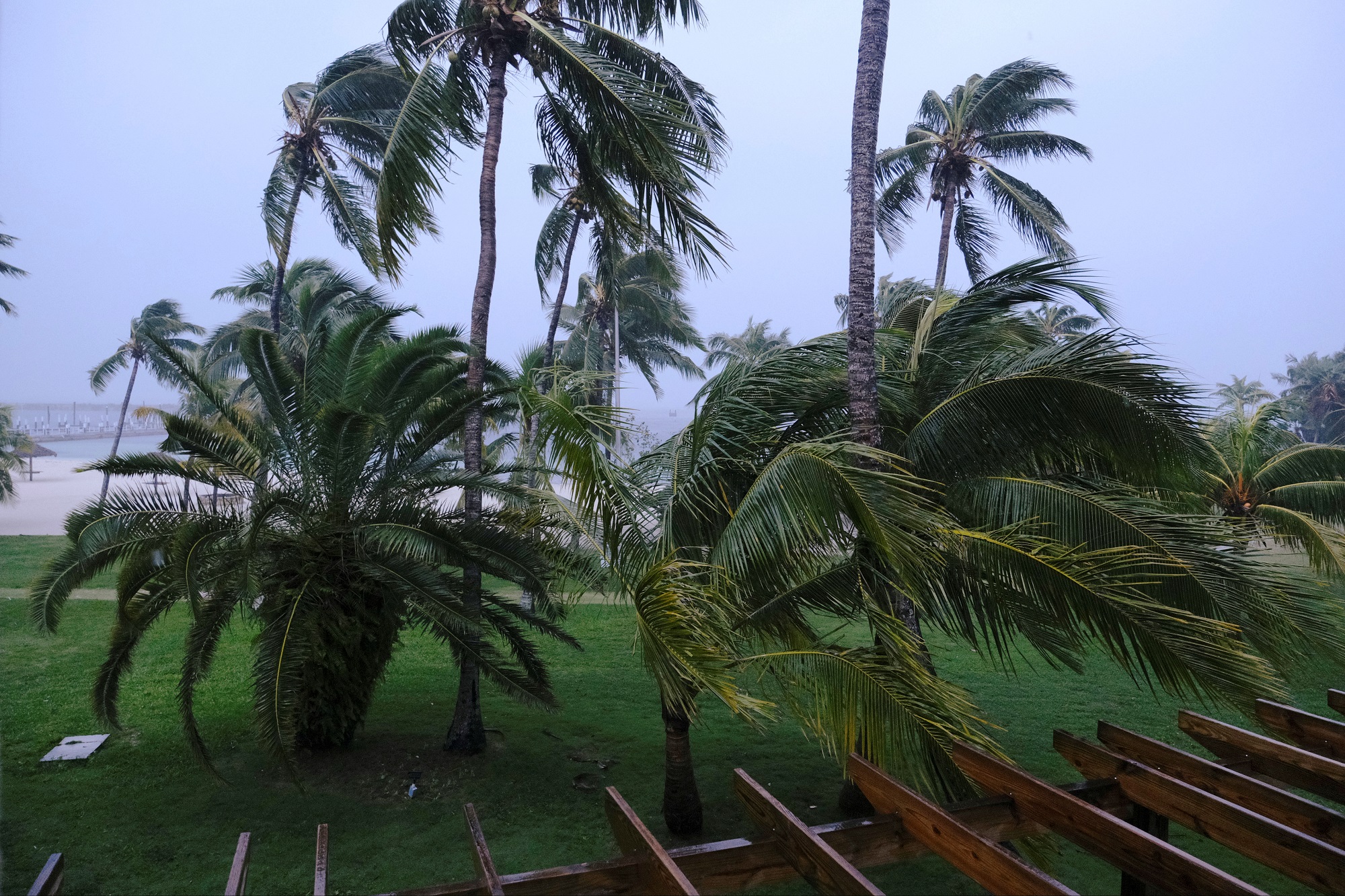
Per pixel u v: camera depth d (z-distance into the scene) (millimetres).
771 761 8594
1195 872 2924
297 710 8055
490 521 8430
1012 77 18047
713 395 7254
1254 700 4977
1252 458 14711
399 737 9062
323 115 15812
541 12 9195
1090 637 5711
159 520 7633
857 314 6559
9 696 10414
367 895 5914
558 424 5676
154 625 14719
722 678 4469
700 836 6852
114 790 7664
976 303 7395
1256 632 5895
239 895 2684
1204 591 5695
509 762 8477
